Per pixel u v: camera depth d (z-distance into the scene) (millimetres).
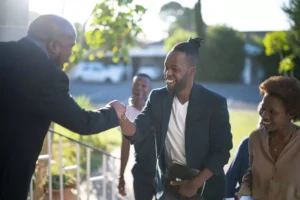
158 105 3150
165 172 3221
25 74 2389
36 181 4797
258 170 2830
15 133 2393
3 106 2391
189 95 3076
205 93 3094
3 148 2395
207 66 34125
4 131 2387
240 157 3719
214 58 34000
